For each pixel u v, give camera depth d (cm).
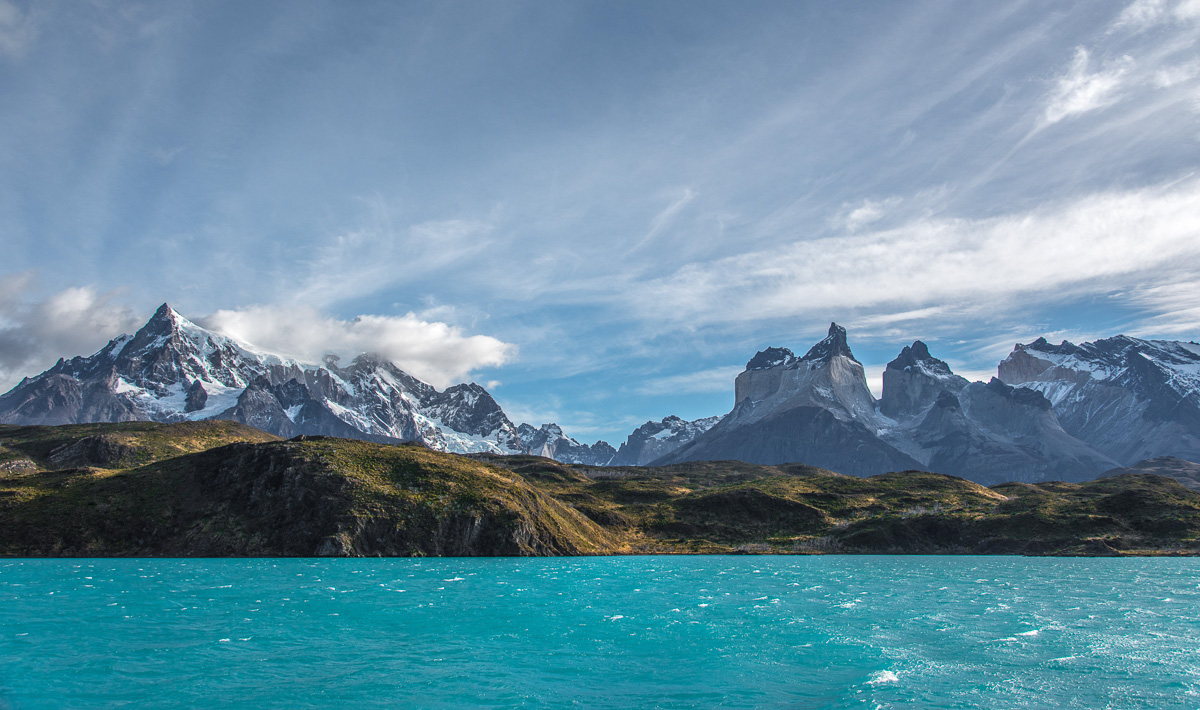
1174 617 9088
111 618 8562
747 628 8206
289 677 6009
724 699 5472
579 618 8800
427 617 8788
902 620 8806
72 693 5572
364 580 12694
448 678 6006
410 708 5250
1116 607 9988
